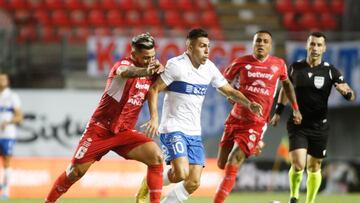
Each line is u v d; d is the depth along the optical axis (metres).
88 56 56.56
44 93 55.28
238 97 30.23
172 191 29.41
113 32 57.53
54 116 55.31
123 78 26.84
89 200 47.25
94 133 28.16
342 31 70.88
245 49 56.47
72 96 55.56
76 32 69.00
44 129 55.09
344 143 57.91
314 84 35.00
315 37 35.16
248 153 33.50
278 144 56.78
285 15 75.44
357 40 57.84
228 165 33.22
